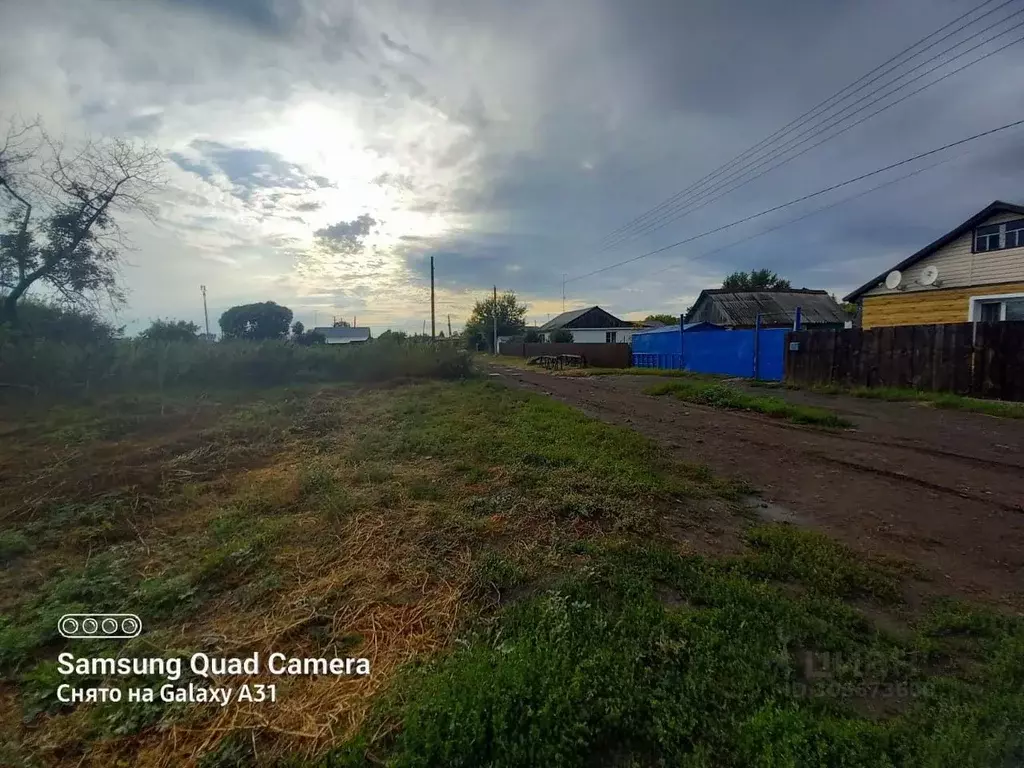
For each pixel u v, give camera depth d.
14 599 2.71
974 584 2.76
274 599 2.65
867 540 3.36
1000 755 1.52
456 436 6.54
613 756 1.62
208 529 3.64
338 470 5.13
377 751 1.63
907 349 10.04
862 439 6.35
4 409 8.59
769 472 5.02
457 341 21.50
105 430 6.95
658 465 5.18
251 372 13.72
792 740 1.58
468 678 1.86
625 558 3.00
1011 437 6.14
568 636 2.16
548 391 12.85
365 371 15.89
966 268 11.87
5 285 11.88
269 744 1.69
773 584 2.76
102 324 13.77
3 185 11.22
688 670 1.96
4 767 1.61
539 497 4.12
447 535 3.40
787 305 23.78
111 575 2.88
